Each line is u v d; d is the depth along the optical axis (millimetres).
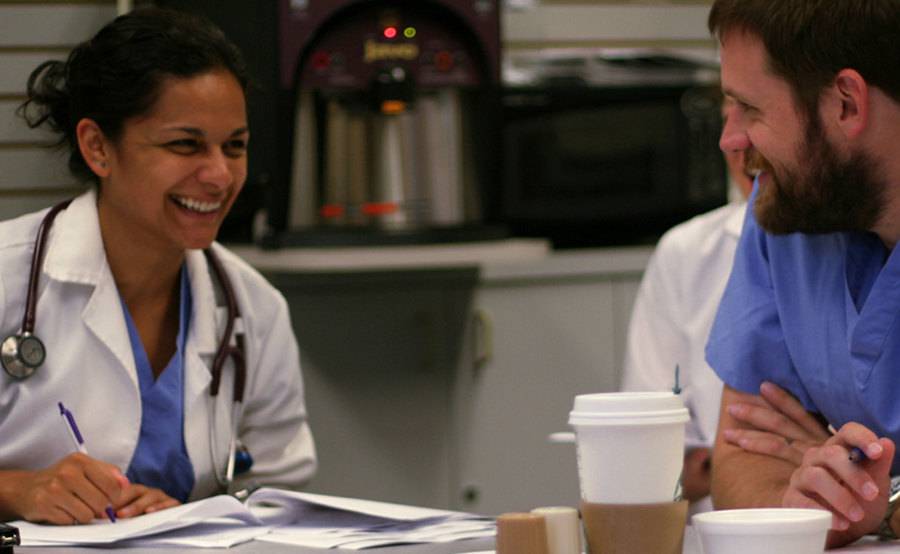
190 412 3127
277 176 4848
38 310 3018
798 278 2705
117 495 2828
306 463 3490
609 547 1932
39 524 2805
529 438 5312
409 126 5012
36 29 5066
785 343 2748
